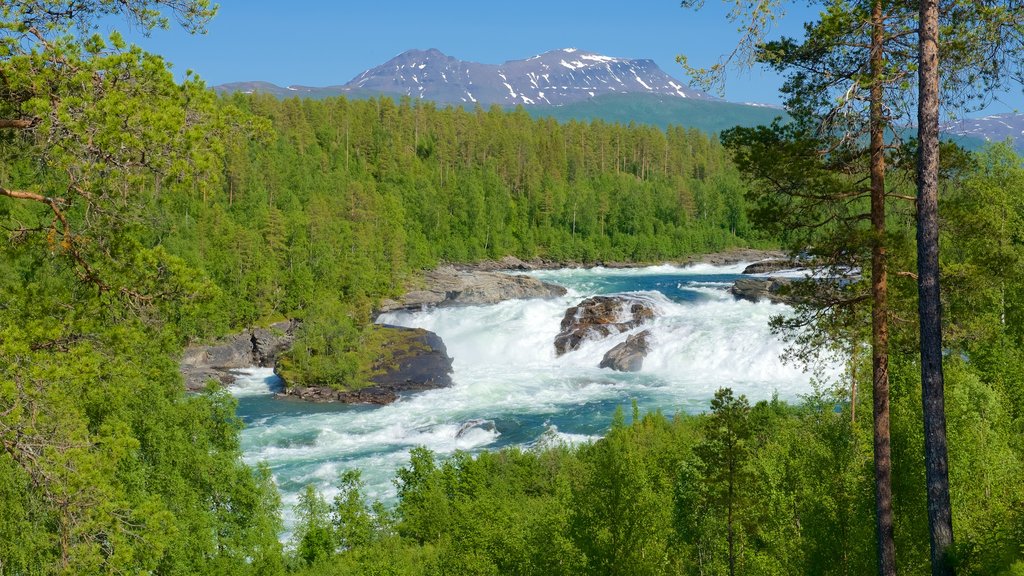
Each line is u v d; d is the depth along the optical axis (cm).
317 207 9669
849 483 1984
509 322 8138
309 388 5853
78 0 1194
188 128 1168
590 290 10469
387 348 6625
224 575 2588
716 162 19788
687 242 15375
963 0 1347
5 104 1136
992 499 1781
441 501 3281
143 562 1262
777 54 1560
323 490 4006
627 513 2088
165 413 2602
